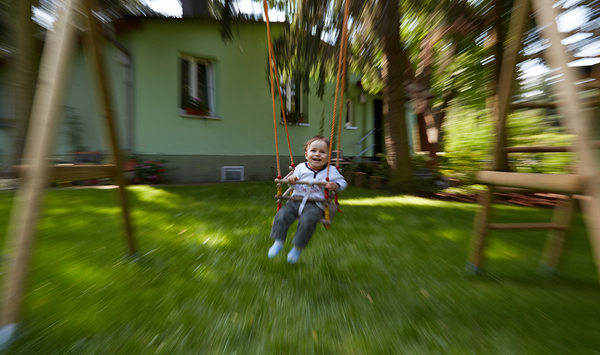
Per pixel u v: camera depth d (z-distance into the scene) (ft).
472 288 8.57
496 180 8.21
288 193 10.69
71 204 18.89
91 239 12.34
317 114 38.75
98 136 31.65
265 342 6.06
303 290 8.21
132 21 28.71
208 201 20.63
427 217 17.26
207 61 33.32
